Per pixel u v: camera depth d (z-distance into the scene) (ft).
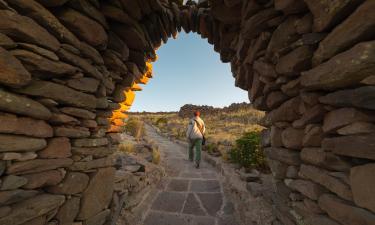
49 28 5.02
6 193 4.14
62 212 5.89
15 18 4.14
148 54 11.49
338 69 3.63
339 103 3.82
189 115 102.78
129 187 10.46
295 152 5.78
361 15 3.30
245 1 7.29
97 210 7.37
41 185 5.06
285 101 6.25
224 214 10.26
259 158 14.57
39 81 4.89
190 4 12.49
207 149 26.91
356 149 3.44
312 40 4.60
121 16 7.49
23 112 4.36
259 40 6.81
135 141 27.09
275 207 7.17
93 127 7.23
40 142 4.89
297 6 4.98
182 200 11.94
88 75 6.65
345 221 3.70
